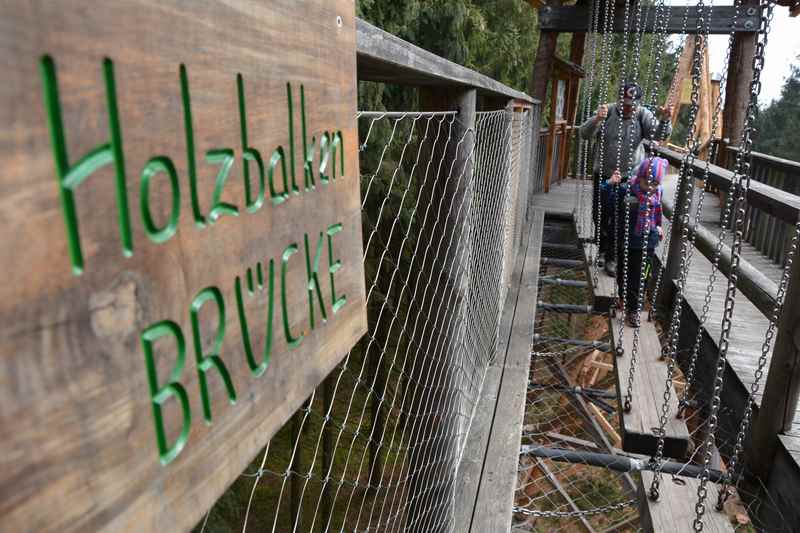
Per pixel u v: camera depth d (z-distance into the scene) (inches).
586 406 238.1
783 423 103.7
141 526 22.1
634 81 179.8
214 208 26.8
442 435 91.0
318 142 37.8
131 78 21.3
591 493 235.3
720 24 314.3
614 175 173.8
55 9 18.1
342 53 41.2
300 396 36.1
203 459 26.1
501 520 99.5
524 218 275.9
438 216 80.5
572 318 316.8
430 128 83.9
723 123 339.3
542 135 397.7
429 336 87.8
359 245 45.7
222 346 27.6
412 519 81.0
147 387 22.4
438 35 303.3
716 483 107.7
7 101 16.6
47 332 17.9
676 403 124.8
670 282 192.7
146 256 22.3
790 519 94.9
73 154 18.8
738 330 154.2
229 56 27.6
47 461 17.9
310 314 37.5
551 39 366.3
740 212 83.4
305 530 199.5
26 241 17.2
